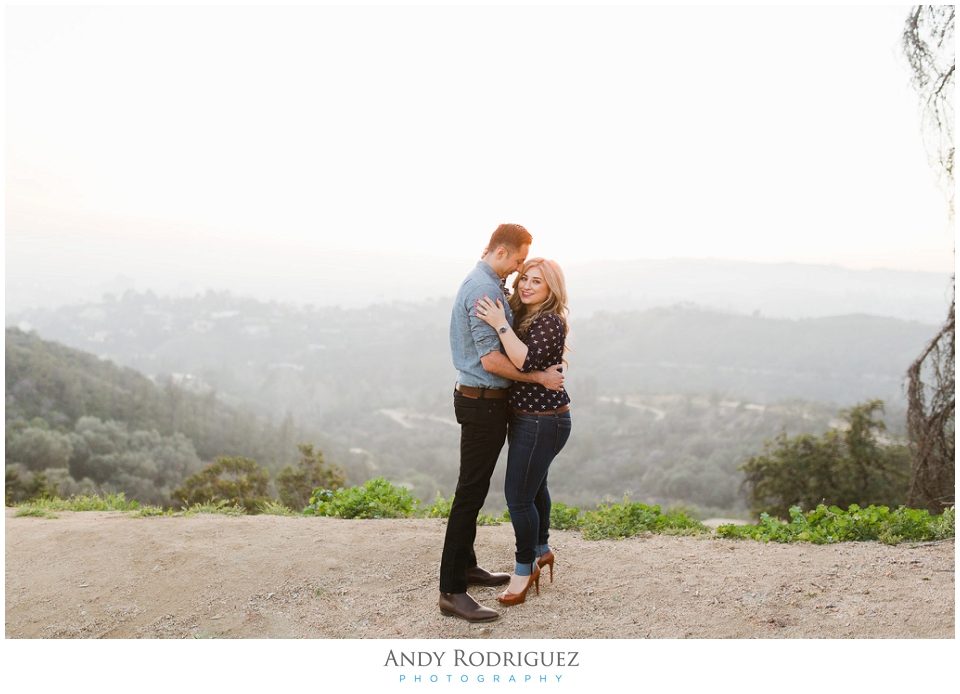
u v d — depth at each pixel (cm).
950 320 778
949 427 790
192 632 321
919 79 767
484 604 331
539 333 299
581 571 368
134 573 373
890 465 2209
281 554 388
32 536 433
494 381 306
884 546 407
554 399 311
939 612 301
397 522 468
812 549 406
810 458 2275
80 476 6394
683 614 316
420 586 353
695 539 445
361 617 324
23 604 348
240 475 1886
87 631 326
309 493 1989
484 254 319
